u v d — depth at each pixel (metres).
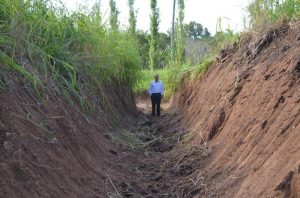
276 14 6.74
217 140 5.97
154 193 4.92
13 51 4.59
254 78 5.93
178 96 13.66
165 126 9.70
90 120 6.43
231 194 4.11
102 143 6.25
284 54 5.48
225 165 4.91
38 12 5.70
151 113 13.87
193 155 6.03
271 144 4.13
